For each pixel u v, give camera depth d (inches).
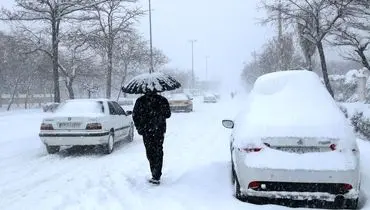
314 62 1061.8
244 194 229.8
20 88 2480.3
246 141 230.4
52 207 246.7
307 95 258.7
